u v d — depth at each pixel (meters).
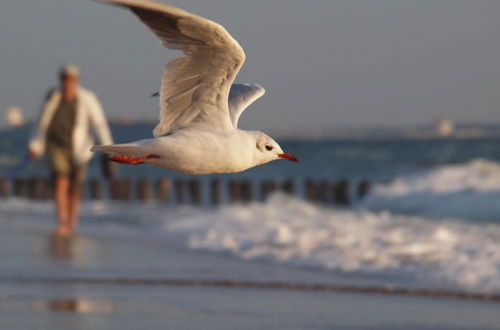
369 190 31.45
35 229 19.44
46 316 10.01
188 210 24.53
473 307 10.70
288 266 13.73
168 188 37.44
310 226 17.22
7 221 21.58
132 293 11.52
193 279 12.57
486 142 67.81
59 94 18.31
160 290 11.77
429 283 12.16
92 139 18.66
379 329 9.52
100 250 15.72
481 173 29.36
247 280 12.51
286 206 21.36
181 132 7.80
